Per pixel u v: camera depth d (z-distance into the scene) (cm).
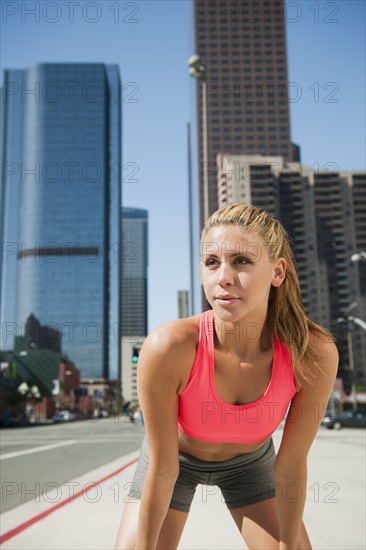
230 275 146
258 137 17075
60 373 9556
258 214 153
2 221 16175
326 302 11681
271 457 217
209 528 537
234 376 168
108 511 633
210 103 17225
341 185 11819
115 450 1839
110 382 12219
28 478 998
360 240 11781
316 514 609
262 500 212
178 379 162
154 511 159
